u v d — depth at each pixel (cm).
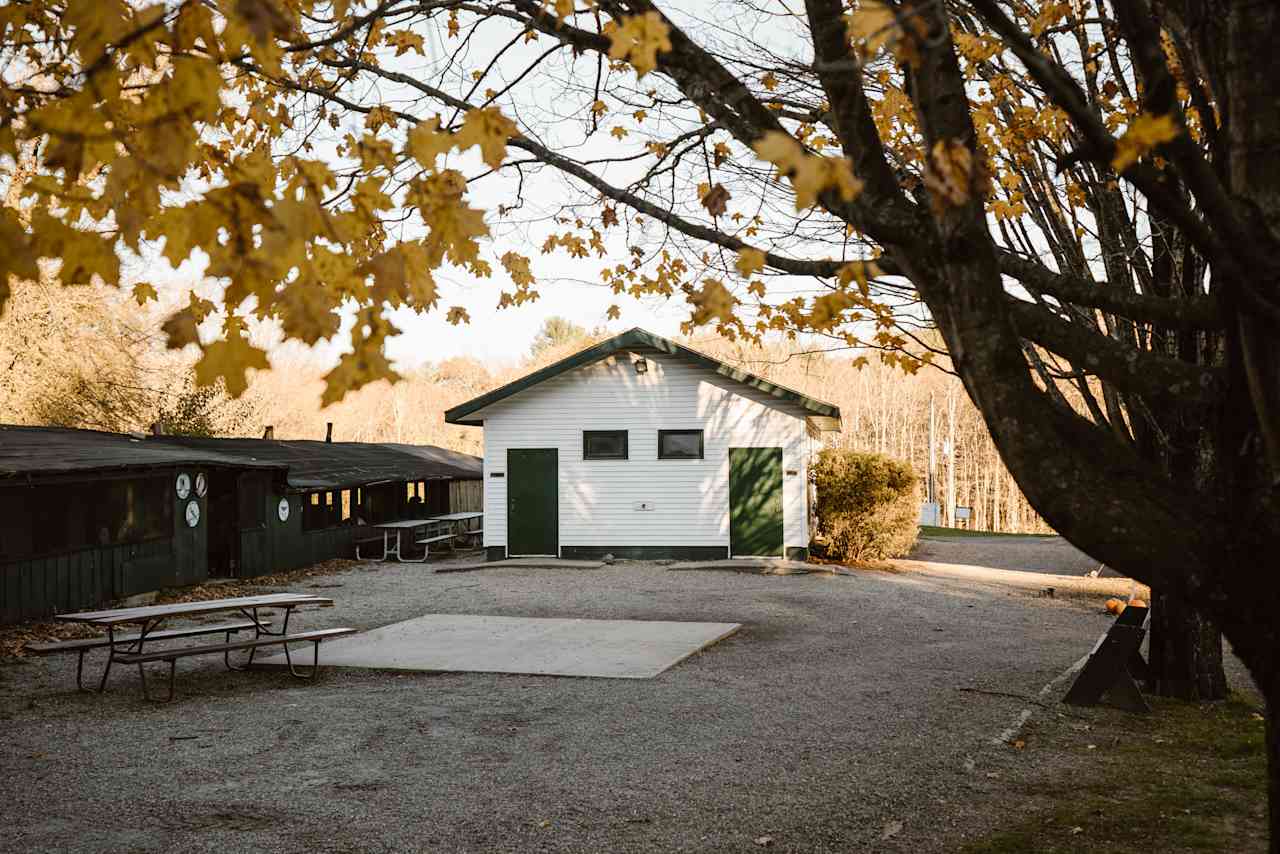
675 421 2189
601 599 1608
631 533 2191
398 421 6009
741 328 564
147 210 182
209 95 178
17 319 2355
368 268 200
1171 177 338
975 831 514
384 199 216
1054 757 667
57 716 791
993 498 6788
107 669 888
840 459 2252
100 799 569
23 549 1320
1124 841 495
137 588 1577
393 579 1922
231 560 1867
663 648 1114
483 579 1909
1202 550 262
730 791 585
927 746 691
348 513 2403
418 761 653
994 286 267
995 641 1202
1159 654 895
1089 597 1712
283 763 648
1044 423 269
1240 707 839
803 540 2145
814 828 520
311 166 196
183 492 1722
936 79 262
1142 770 634
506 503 2219
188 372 2756
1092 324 556
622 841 501
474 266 429
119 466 1468
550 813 545
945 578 1967
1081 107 228
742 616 1416
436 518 2625
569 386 2216
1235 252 245
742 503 2167
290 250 184
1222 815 537
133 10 192
